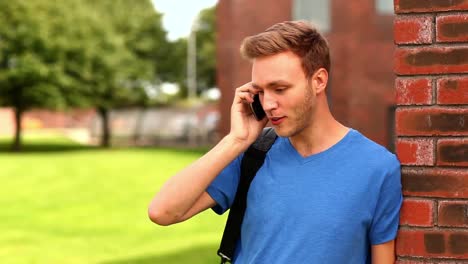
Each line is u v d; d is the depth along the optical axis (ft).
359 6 55.67
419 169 6.70
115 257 24.79
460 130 6.58
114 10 125.49
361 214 6.35
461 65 6.55
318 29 6.50
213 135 118.83
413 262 6.73
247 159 6.86
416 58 6.67
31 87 101.24
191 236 28.58
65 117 161.89
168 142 123.34
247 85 6.82
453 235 6.63
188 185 6.66
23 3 100.53
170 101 137.90
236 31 58.90
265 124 6.84
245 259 6.69
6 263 24.63
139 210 38.34
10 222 34.78
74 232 31.50
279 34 6.23
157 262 22.70
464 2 6.52
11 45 100.17
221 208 7.02
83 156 85.76
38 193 47.32
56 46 101.81
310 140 6.58
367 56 55.67
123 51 112.57
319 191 6.39
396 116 6.76
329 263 6.25
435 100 6.64
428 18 6.63
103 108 116.16
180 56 142.20
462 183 6.59
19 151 101.86
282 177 6.57
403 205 6.74
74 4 107.76
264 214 6.53
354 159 6.48
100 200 43.19
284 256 6.34
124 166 68.28
